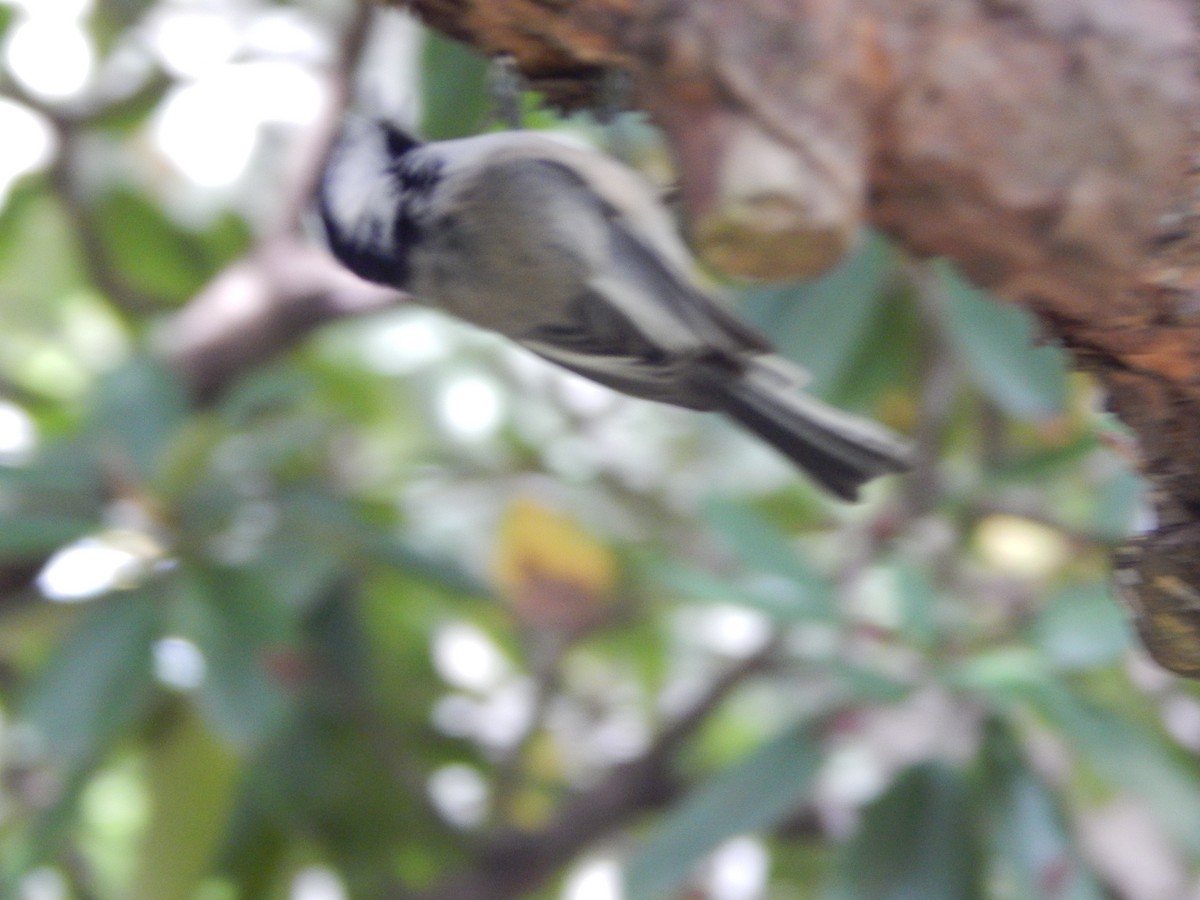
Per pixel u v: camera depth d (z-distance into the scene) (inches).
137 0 126.6
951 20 114.9
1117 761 120.5
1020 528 125.4
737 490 126.0
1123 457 116.8
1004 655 121.6
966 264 115.4
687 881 122.3
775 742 121.7
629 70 115.7
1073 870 121.0
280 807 124.8
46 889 126.3
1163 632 116.2
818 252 114.8
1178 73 115.0
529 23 116.0
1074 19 114.9
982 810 121.3
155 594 122.3
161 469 122.6
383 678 126.3
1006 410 123.7
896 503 125.3
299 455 124.8
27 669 125.6
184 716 124.3
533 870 126.2
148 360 123.6
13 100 126.5
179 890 124.0
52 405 126.5
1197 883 124.3
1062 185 115.0
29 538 122.2
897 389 125.2
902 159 115.1
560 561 125.2
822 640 125.1
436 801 126.5
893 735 122.3
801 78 114.7
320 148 124.8
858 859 121.3
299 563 123.2
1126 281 115.1
